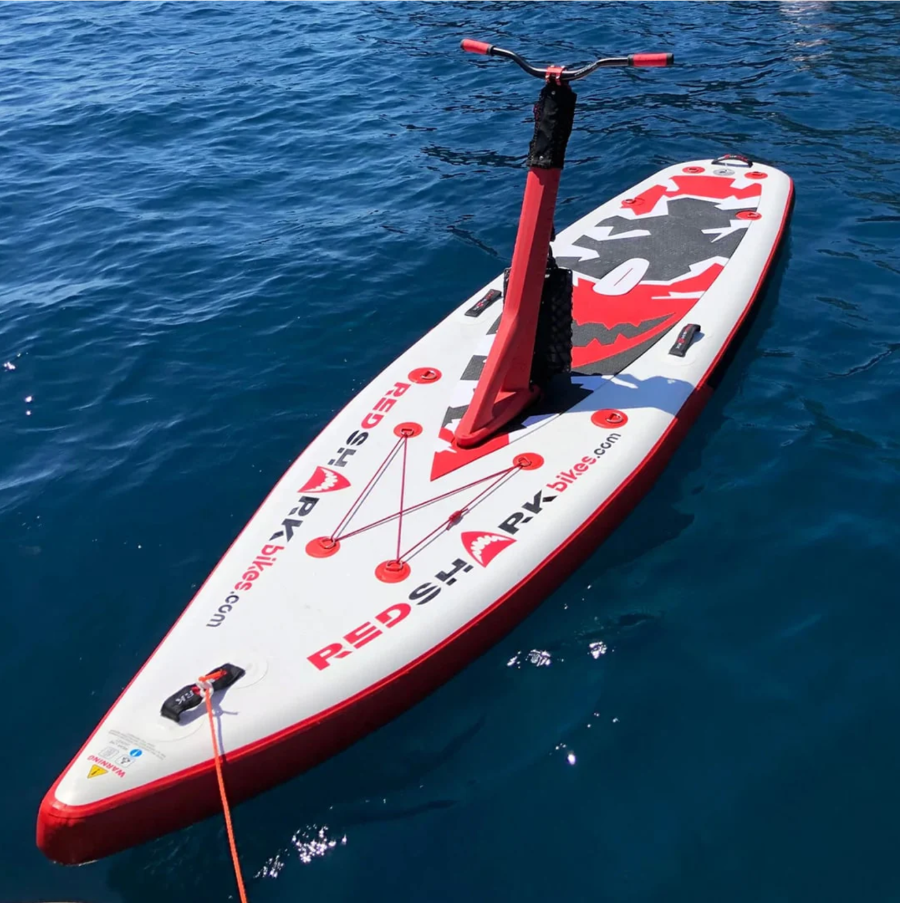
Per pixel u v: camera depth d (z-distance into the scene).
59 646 5.41
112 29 18.55
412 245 9.76
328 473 6.02
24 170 12.27
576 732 4.79
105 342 8.33
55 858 4.21
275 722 4.52
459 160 11.88
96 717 4.99
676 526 5.98
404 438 6.26
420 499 5.77
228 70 15.80
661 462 6.23
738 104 12.85
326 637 4.92
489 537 5.50
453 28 17.22
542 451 6.07
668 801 4.43
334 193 11.21
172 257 9.84
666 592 5.54
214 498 6.44
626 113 12.84
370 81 14.91
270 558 5.41
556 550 5.47
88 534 6.18
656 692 4.96
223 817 4.50
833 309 8.12
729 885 4.08
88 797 4.17
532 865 4.21
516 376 6.30
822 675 4.99
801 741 4.66
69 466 6.82
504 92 14.13
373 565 5.33
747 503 6.12
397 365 7.00
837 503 6.08
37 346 8.30
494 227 10.06
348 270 9.31
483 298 7.67
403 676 4.82
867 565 5.62
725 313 7.27
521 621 5.38
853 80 13.38
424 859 4.27
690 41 15.58
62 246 10.25
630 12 17.30
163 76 15.62
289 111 13.91
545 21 17.11
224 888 4.23
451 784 4.59
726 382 7.26
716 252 8.00
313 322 8.48
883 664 5.03
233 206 11.04
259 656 4.81
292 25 18.19
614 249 8.19
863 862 4.13
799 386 7.17
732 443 6.63
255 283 9.20
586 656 5.18
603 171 11.14
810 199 10.11
